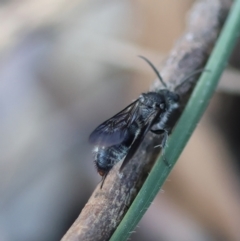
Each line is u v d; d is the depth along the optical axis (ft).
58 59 0.42
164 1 0.42
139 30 0.42
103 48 0.42
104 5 0.43
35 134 0.40
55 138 0.40
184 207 0.37
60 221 0.39
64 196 0.39
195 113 0.33
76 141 0.40
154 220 0.37
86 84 0.42
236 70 0.40
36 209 0.39
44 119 0.41
